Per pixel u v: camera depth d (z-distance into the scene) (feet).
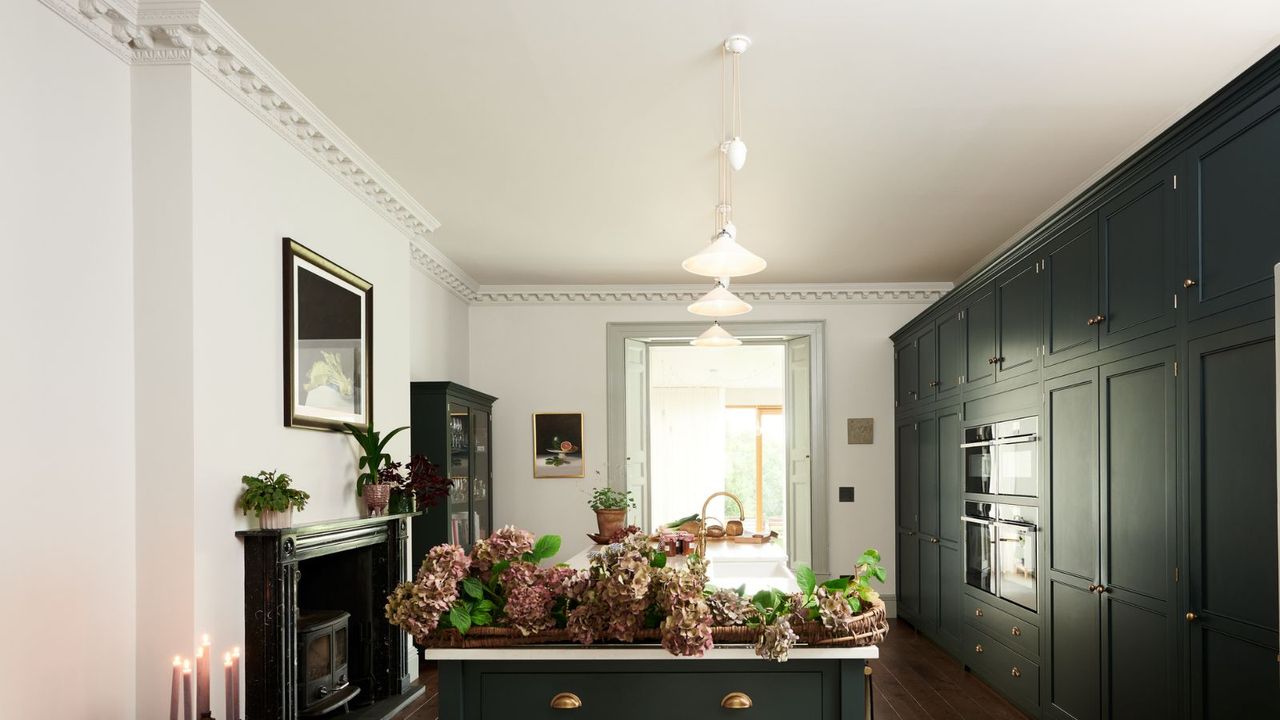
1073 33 10.81
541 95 12.72
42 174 9.11
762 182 16.79
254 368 11.89
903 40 11.02
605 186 16.98
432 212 18.78
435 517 20.08
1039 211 18.76
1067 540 13.47
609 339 26.94
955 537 19.66
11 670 8.53
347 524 13.57
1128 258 11.51
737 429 41.65
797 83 12.32
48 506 9.07
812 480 26.48
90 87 9.87
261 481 11.44
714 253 11.50
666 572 7.47
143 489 10.37
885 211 18.76
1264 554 8.55
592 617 7.56
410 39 11.02
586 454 26.61
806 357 26.96
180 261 10.48
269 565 11.41
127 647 10.16
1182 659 10.09
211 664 10.62
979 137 14.40
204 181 10.78
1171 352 10.39
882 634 7.66
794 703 7.58
